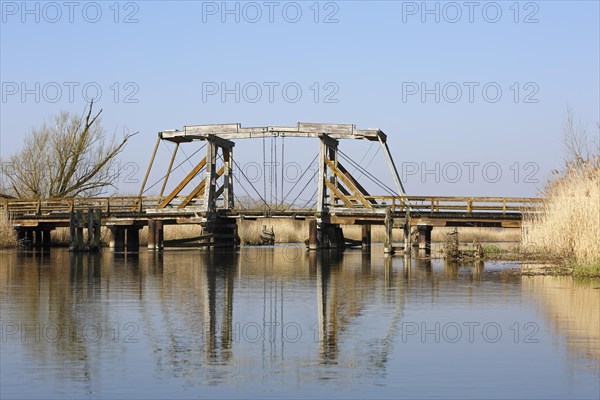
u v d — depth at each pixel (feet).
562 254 109.09
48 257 134.31
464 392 35.86
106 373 39.52
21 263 117.29
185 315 59.31
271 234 212.64
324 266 113.70
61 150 228.63
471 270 103.86
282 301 68.18
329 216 155.12
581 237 96.37
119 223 158.61
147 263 119.85
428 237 152.15
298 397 34.96
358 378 38.52
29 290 76.84
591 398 34.78
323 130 153.79
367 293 74.33
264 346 46.65
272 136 156.66
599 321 55.57
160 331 51.88
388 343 47.60
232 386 36.91
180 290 77.46
